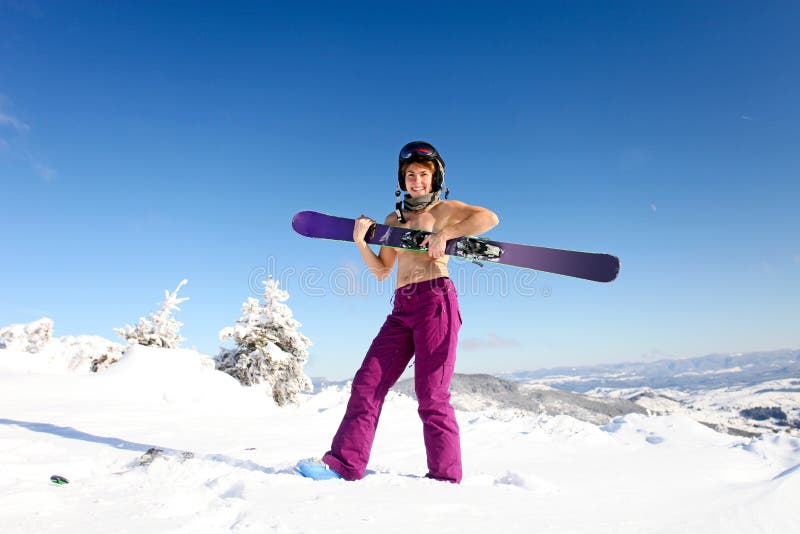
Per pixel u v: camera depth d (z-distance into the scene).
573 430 5.10
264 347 13.40
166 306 14.01
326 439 3.96
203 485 1.74
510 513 1.60
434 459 2.33
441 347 2.43
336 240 2.94
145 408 4.84
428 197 2.81
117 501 1.46
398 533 1.26
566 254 2.71
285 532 1.21
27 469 1.99
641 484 2.72
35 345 12.76
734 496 2.41
